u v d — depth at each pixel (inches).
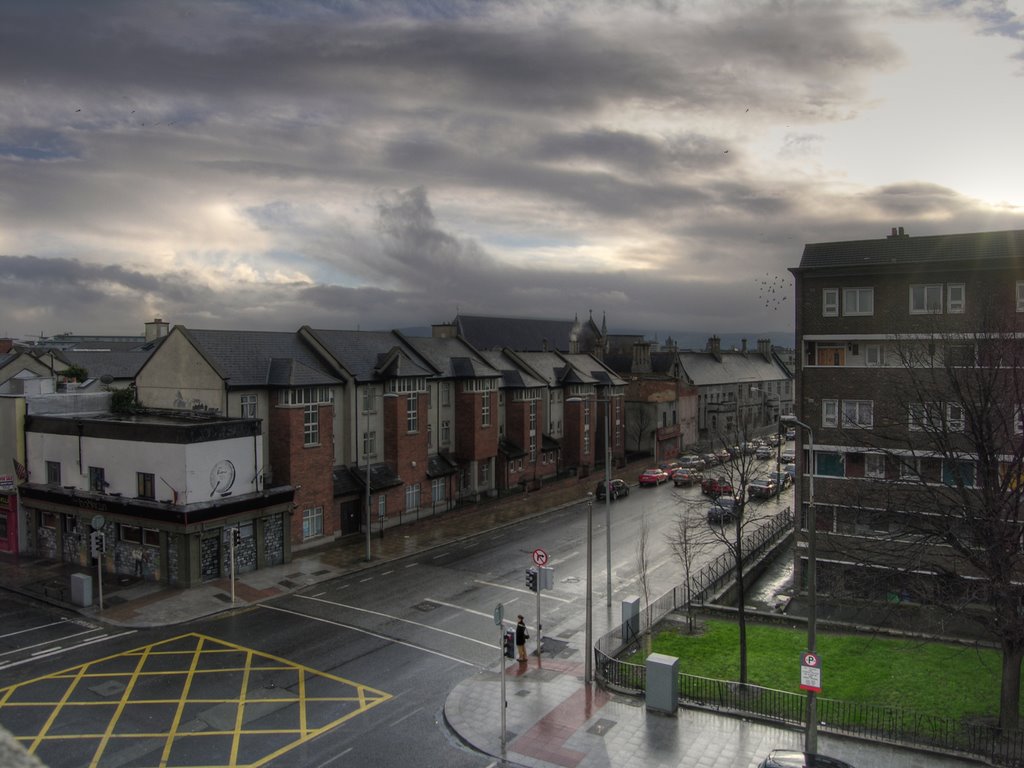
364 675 1027.3
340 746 829.2
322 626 1225.4
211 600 1350.9
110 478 1524.4
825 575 1393.9
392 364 1971.0
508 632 869.2
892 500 1153.4
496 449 2358.5
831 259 1414.9
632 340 4601.4
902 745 796.0
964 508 943.7
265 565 1568.7
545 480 2659.9
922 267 1326.3
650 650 1090.7
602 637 1111.0
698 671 1013.2
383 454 1985.7
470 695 954.7
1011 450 988.6
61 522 1606.8
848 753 789.2
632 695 951.0
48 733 858.1
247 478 1535.4
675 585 1440.7
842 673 994.7
